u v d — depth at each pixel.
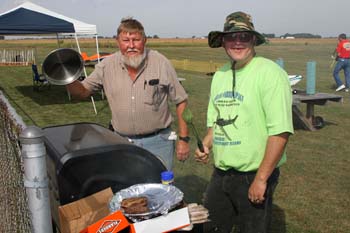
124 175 2.18
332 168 5.26
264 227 2.30
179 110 3.13
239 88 2.24
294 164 5.41
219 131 2.34
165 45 65.62
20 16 10.19
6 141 3.10
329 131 7.34
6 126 3.05
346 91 12.31
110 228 1.67
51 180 2.15
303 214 3.92
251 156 2.24
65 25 10.71
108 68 3.02
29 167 1.63
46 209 1.69
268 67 2.17
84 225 1.87
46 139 2.41
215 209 2.51
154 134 3.12
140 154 2.20
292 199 4.28
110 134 2.50
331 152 5.98
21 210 2.41
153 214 1.67
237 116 2.24
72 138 2.40
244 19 2.20
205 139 2.67
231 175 2.35
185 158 3.07
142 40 2.87
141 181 2.20
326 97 7.24
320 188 4.58
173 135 3.22
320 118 7.54
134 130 3.05
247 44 2.21
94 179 2.11
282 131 2.07
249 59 2.26
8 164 3.04
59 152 2.15
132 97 2.98
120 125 3.07
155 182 2.20
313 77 7.55
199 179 4.54
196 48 54.12
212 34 2.35
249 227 2.34
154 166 2.21
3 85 15.40
